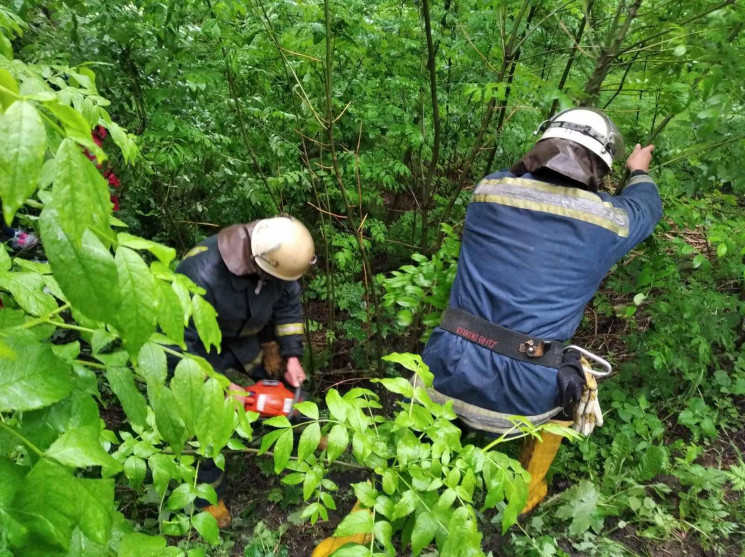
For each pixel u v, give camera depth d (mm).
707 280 3086
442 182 4129
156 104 2828
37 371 621
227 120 3203
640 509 2328
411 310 2629
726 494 2479
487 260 1997
